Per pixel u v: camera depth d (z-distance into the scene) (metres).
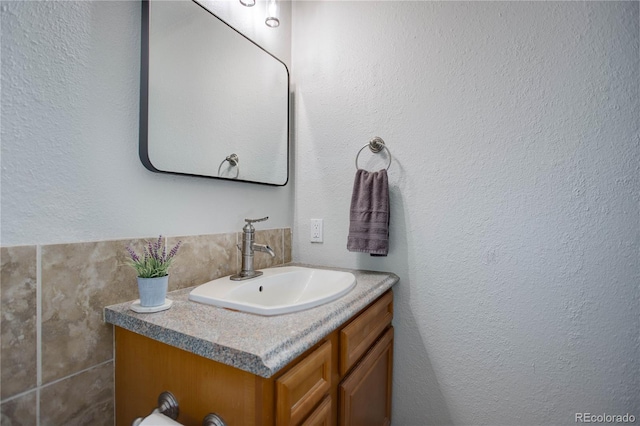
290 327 0.67
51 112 0.69
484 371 1.15
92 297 0.76
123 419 0.78
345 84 1.38
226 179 1.13
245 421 0.58
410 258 1.26
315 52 1.46
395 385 1.28
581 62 1.02
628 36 0.97
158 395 0.71
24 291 0.65
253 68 1.26
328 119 1.42
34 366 0.66
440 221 1.21
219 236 1.11
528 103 1.08
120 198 0.82
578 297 1.03
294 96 1.50
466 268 1.17
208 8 1.08
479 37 1.15
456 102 1.18
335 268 1.37
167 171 0.92
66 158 0.72
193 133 1.01
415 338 1.25
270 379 0.58
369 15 1.34
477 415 1.16
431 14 1.23
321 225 1.43
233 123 1.17
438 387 1.22
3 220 0.62
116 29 0.82
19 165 0.64
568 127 1.03
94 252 0.76
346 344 0.83
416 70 1.25
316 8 1.46
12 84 0.63
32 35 0.66
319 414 0.71
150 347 0.72
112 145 0.81
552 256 1.05
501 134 1.12
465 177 1.17
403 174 1.27
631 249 0.97
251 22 1.27
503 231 1.12
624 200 0.98
